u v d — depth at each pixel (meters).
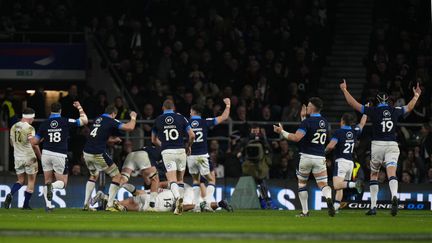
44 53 68.88
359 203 57.25
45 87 69.69
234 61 68.38
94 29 70.88
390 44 73.12
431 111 65.50
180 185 45.94
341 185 48.31
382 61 69.94
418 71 68.00
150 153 50.28
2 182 56.81
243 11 73.94
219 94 64.44
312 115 43.00
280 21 73.44
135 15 73.31
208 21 73.00
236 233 31.66
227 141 61.62
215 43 69.25
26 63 68.81
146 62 68.06
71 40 69.19
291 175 59.00
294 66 68.81
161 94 63.97
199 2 73.81
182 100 62.91
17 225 35.69
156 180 50.41
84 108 61.22
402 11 76.12
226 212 50.12
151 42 69.38
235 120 62.94
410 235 31.55
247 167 55.62
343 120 48.28
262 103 65.94
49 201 47.38
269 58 68.19
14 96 66.06
